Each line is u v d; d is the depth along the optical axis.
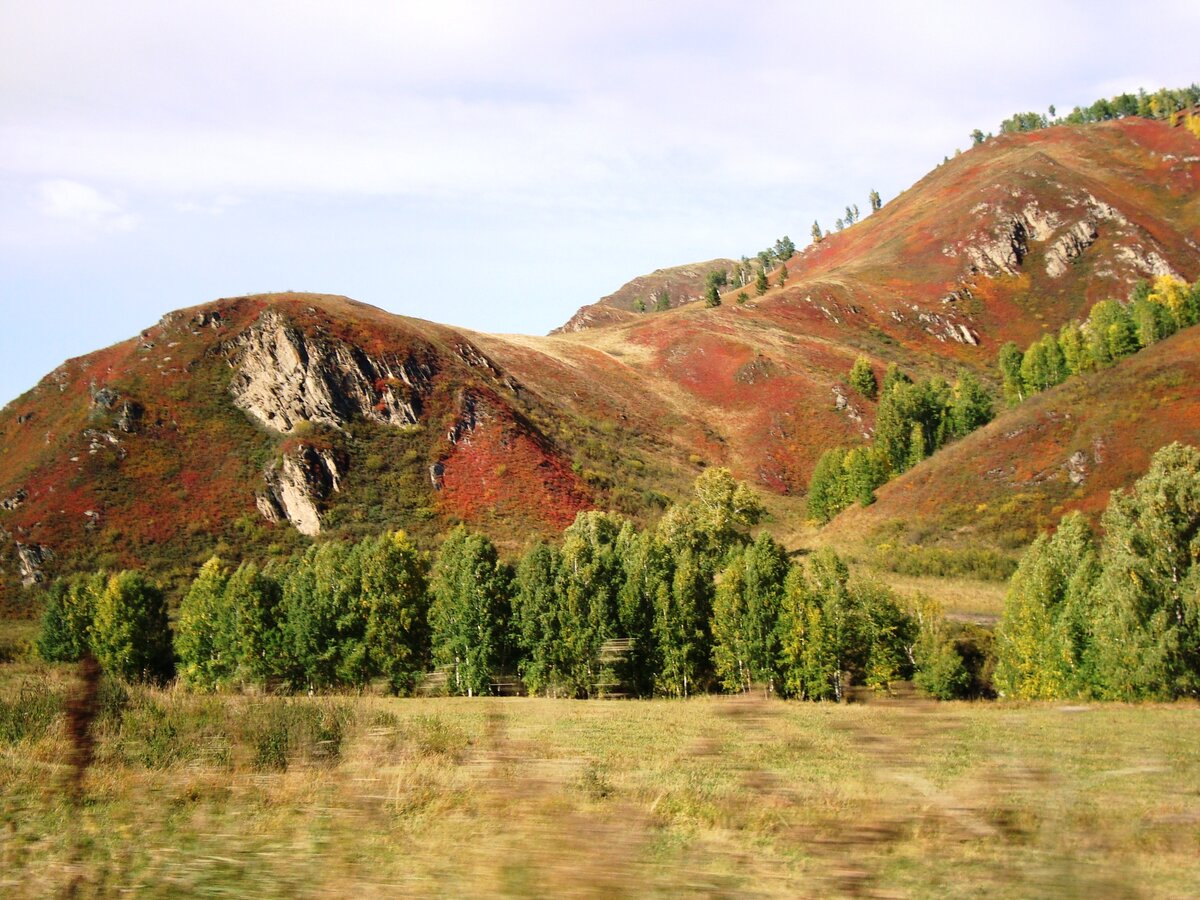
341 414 98.75
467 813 6.64
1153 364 79.31
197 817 7.79
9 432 95.62
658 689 43.28
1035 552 40.06
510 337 166.75
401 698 17.80
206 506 85.50
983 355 173.38
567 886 4.93
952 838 4.65
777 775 5.25
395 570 48.88
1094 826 4.52
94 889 6.22
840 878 4.59
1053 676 35.56
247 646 47.94
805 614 39.03
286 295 114.38
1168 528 32.69
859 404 140.62
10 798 8.64
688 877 4.73
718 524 76.19
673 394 150.00
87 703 9.33
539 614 44.19
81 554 77.81
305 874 5.95
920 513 78.19
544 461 101.31
